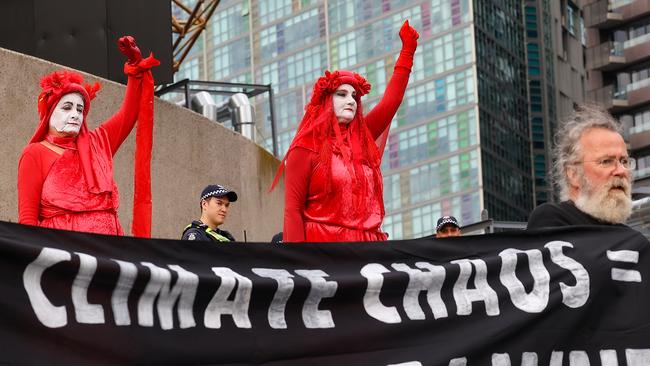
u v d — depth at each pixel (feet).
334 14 294.46
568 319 27.30
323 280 25.91
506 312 27.04
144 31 54.75
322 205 32.86
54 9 53.11
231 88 75.46
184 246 25.14
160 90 65.62
